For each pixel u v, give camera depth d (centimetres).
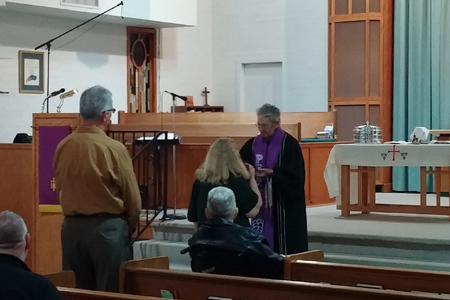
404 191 984
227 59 1198
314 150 813
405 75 987
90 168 397
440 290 351
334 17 1020
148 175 696
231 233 383
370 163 686
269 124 496
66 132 641
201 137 759
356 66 1005
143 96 1123
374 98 995
